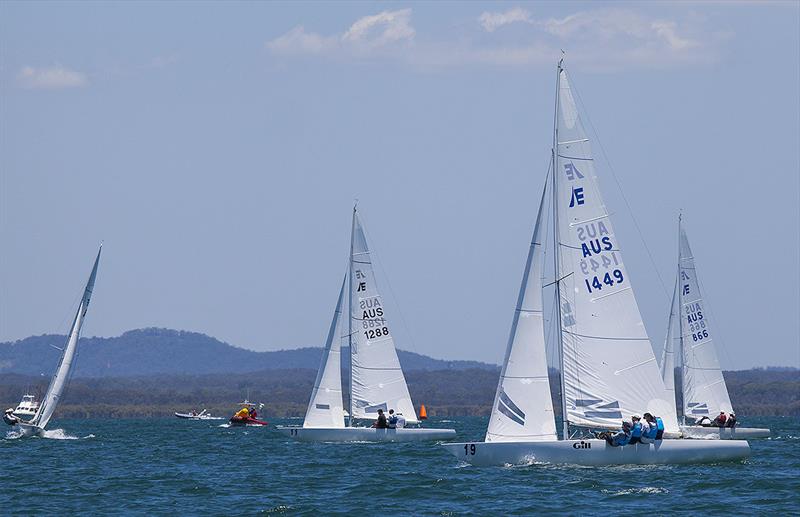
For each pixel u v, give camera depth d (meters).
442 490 162.50
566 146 169.25
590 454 170.38
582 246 168.75
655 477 166.00
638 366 169.62
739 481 162.25
